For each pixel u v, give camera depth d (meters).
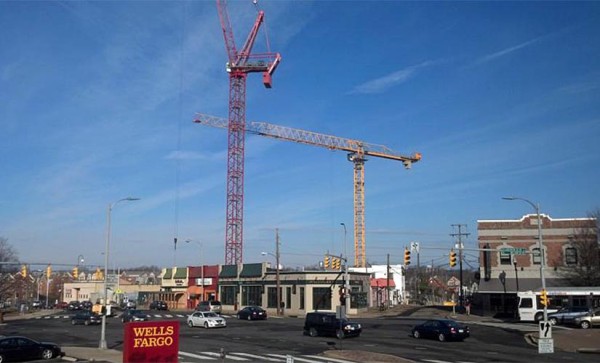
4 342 30.61
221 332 47.38
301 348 34.84
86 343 40.50
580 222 64.44
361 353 30.33
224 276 91.00
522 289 64.31
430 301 126.38
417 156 133.00
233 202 111.12
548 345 25.70
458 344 36.88
